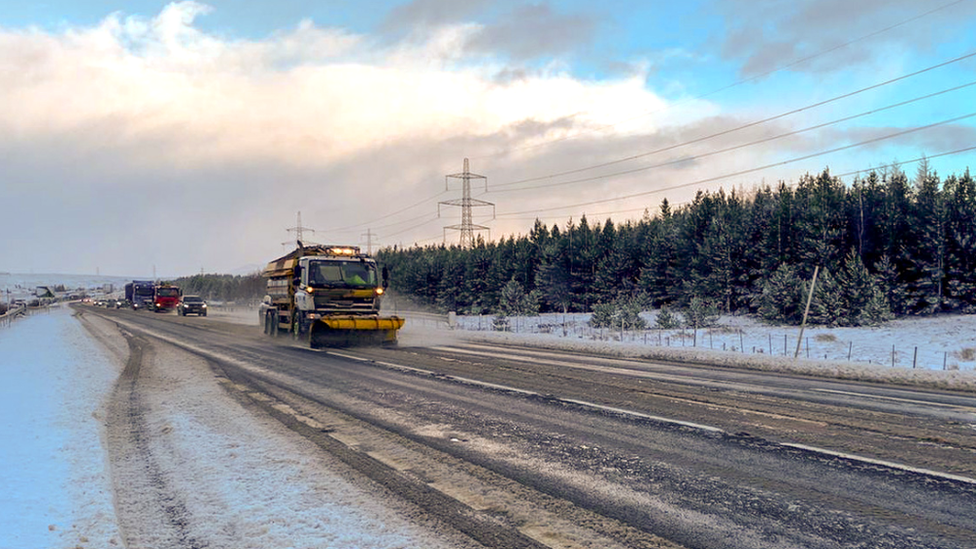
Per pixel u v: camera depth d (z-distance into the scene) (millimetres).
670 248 51906
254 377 12492
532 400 9516
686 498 4863
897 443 6648
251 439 6957
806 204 44219
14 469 5402
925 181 38031
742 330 32750
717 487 5141
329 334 20391
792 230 43656
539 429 7414
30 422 7496
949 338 26516
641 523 4332
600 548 3902
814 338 28250
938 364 20031
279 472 5645
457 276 67312
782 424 7660
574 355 17438
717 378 12227
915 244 38094
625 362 15422
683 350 17516
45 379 11883
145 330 31125
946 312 35250
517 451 6371
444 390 10594
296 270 21625
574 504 4742
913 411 8555
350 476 5508
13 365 14531
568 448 6484
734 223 47875
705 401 9391
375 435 7133
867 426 7535
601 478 5418
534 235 65500
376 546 3947
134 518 4531
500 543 3988
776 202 47938
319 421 7969
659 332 32625
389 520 4414
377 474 5570
